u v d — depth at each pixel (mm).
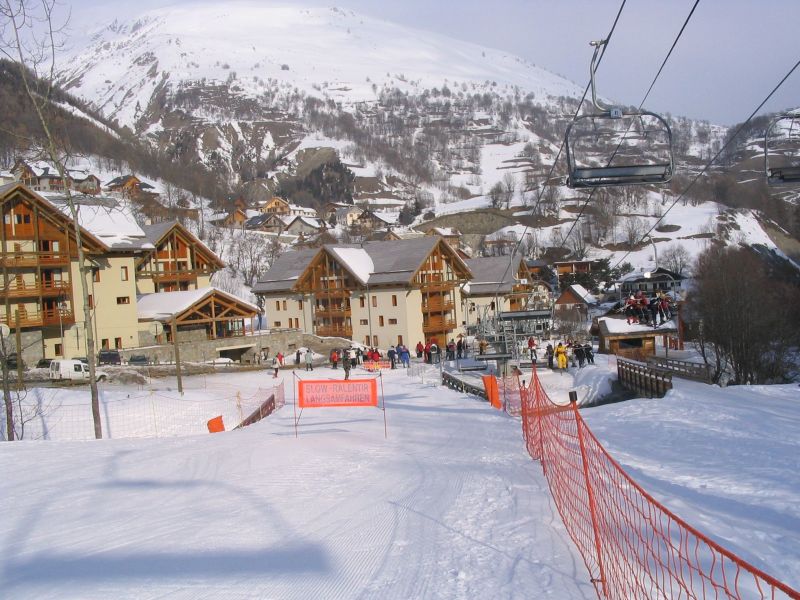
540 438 16891
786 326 55250
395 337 67312
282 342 62344
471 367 48562
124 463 16516
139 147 194375
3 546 10031
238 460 16516
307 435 21266
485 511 11414
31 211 48406
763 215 140875
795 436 19234
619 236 134125
